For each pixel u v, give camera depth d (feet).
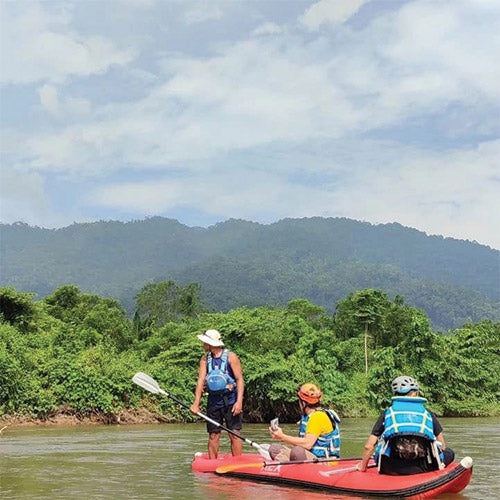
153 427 62.59
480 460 34.94
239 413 31.07
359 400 97.96
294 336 107.55
